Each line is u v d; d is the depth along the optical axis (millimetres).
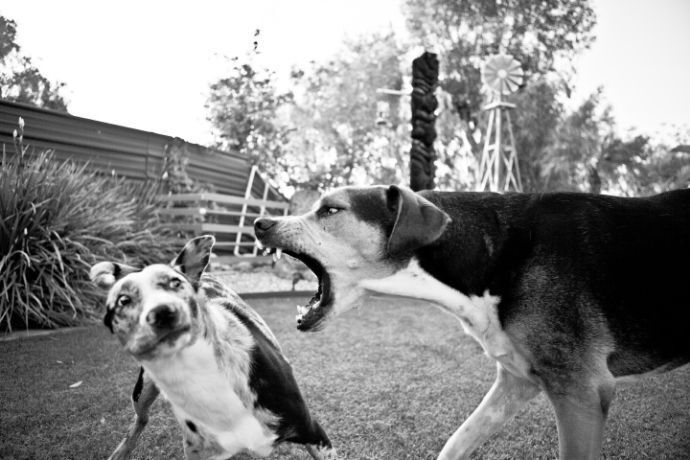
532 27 5414
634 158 5742
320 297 702
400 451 777
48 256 1643
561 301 596
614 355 608
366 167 5426
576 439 574
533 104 5109
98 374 1130
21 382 1076
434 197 696
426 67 2012
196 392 596
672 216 624
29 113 2363
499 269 634
